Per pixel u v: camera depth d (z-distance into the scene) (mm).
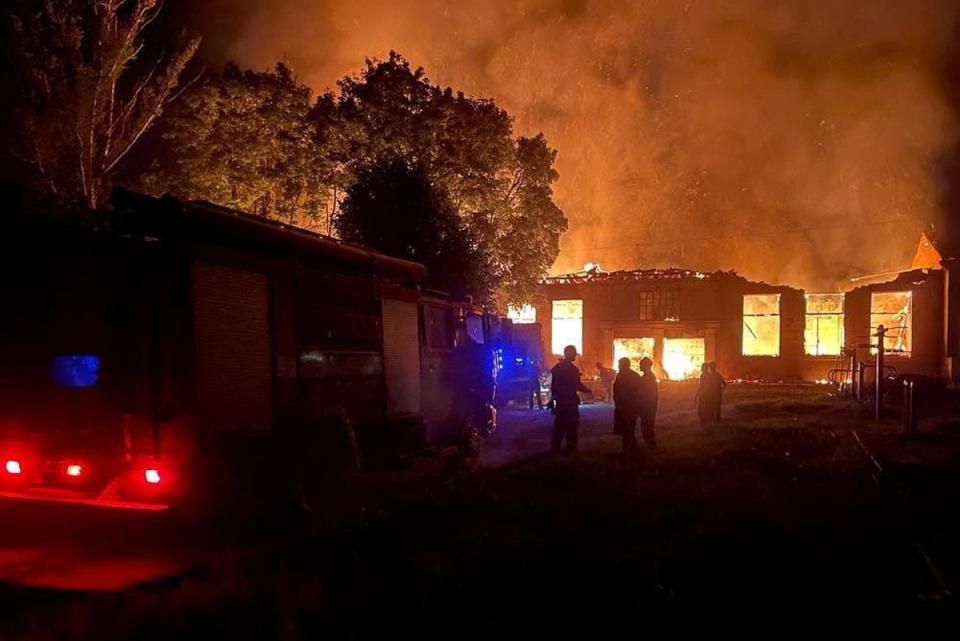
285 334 8586
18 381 7926
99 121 19875
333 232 25984
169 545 7902
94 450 7715
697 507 8812
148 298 7469
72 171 19266
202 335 7438
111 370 7660
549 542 7309
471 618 5285
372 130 25969
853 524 7773
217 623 5258
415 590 5840
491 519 8336
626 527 7926
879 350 18188
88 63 19656
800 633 4938
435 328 12484
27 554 7559
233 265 7898
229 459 7648
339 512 8820
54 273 7855
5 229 7930
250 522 8172
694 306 37906
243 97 26188
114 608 5633
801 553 6781
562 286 39906
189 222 7328
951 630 4906
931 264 38438
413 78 26469
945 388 21766
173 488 7309
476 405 13766
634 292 38875
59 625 5355
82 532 8297
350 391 9836
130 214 7391
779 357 36906
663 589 5859
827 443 14117
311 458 8930
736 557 6707
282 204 26578
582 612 5391
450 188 26547
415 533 7754
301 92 27094
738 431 16188
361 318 10156
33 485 7863
